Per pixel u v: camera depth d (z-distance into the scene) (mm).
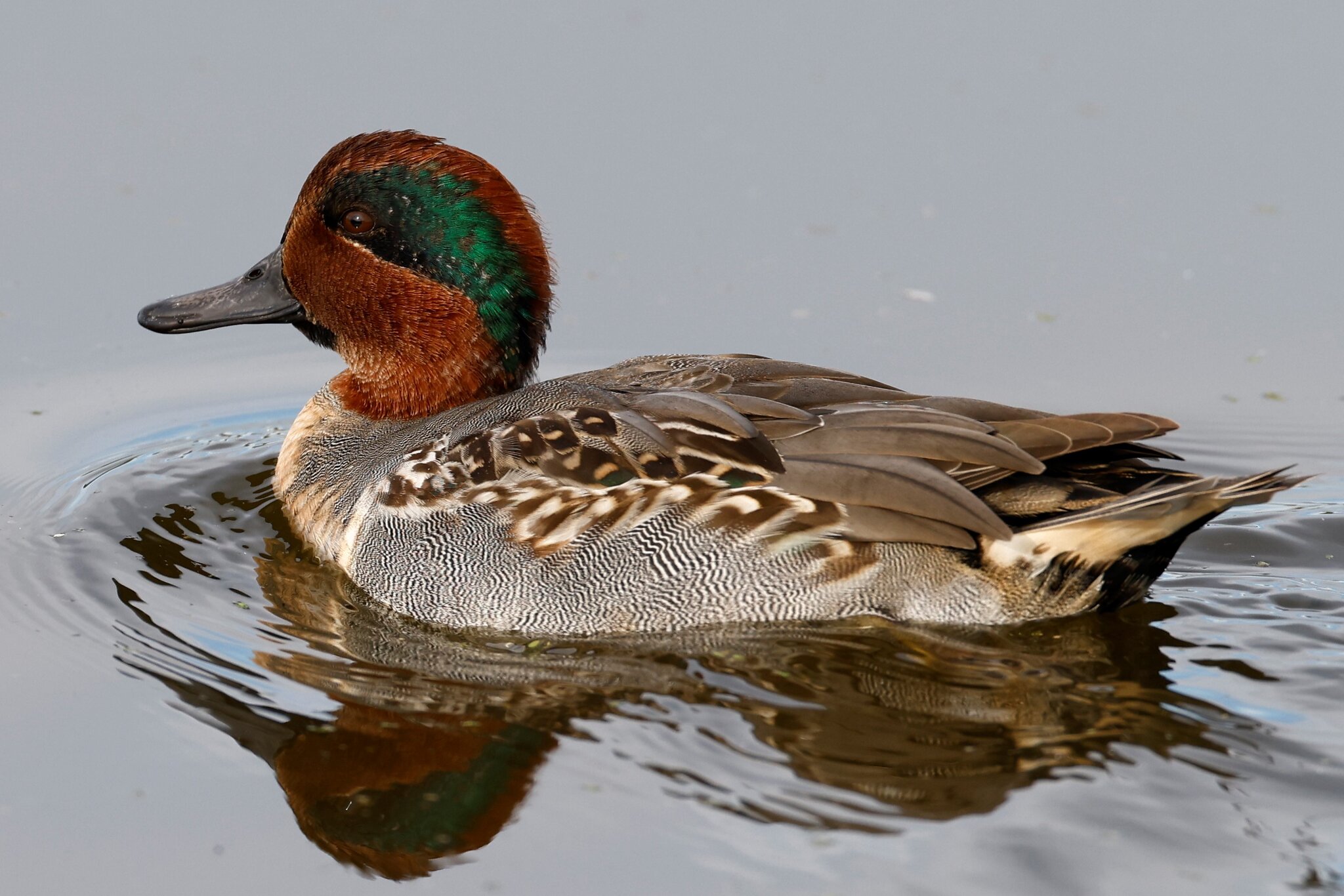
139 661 11898
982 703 10977
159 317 14719
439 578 12406
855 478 11320
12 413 17375
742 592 11812
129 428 17125
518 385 14320
